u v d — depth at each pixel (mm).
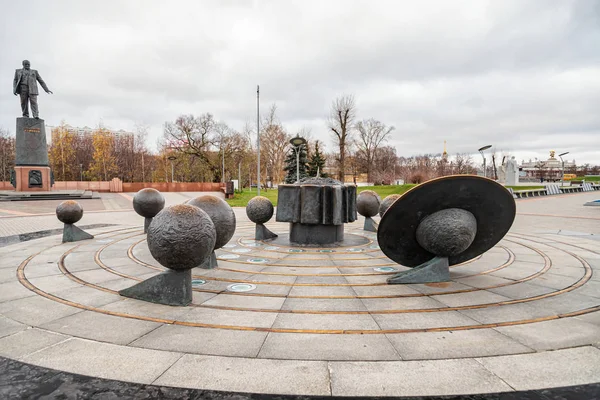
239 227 13781
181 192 44844
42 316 4770
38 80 32594
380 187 44469
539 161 127125
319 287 6031
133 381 3264
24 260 7992
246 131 60094
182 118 51719
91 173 62781
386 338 4121
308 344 3975
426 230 6125
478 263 7762
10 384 3209
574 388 3158
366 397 3043
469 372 3410
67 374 3377
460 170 63844
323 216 9594
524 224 15469
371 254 8703
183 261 4996
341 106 49906
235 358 3664
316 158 45250
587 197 36219
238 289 5898
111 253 8695
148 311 4934
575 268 7316
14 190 34656
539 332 4277
